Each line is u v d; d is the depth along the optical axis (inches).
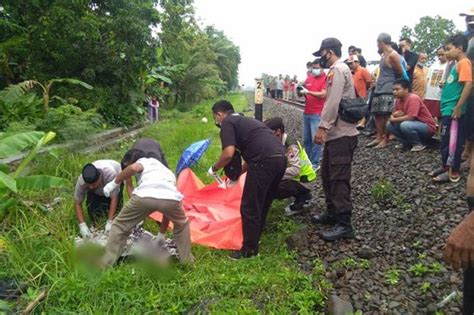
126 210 153.9
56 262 146.5
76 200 181.0
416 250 173.5
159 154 195.5
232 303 135.9
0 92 363.3
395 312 131.4
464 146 273.3
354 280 152.3
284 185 215.6
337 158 183.2
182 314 133.4
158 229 198.5
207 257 173.2
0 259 149.6
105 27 478.6
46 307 130.0
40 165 259.8
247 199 169.6
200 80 1060.5
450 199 213.6
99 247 156.4
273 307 134.7
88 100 461.7
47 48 440.1
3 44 416.2
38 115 355.9
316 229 204.1
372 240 187.2
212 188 227.6
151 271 152.7
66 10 427.8
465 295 112.4
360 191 257.1
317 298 138.9
